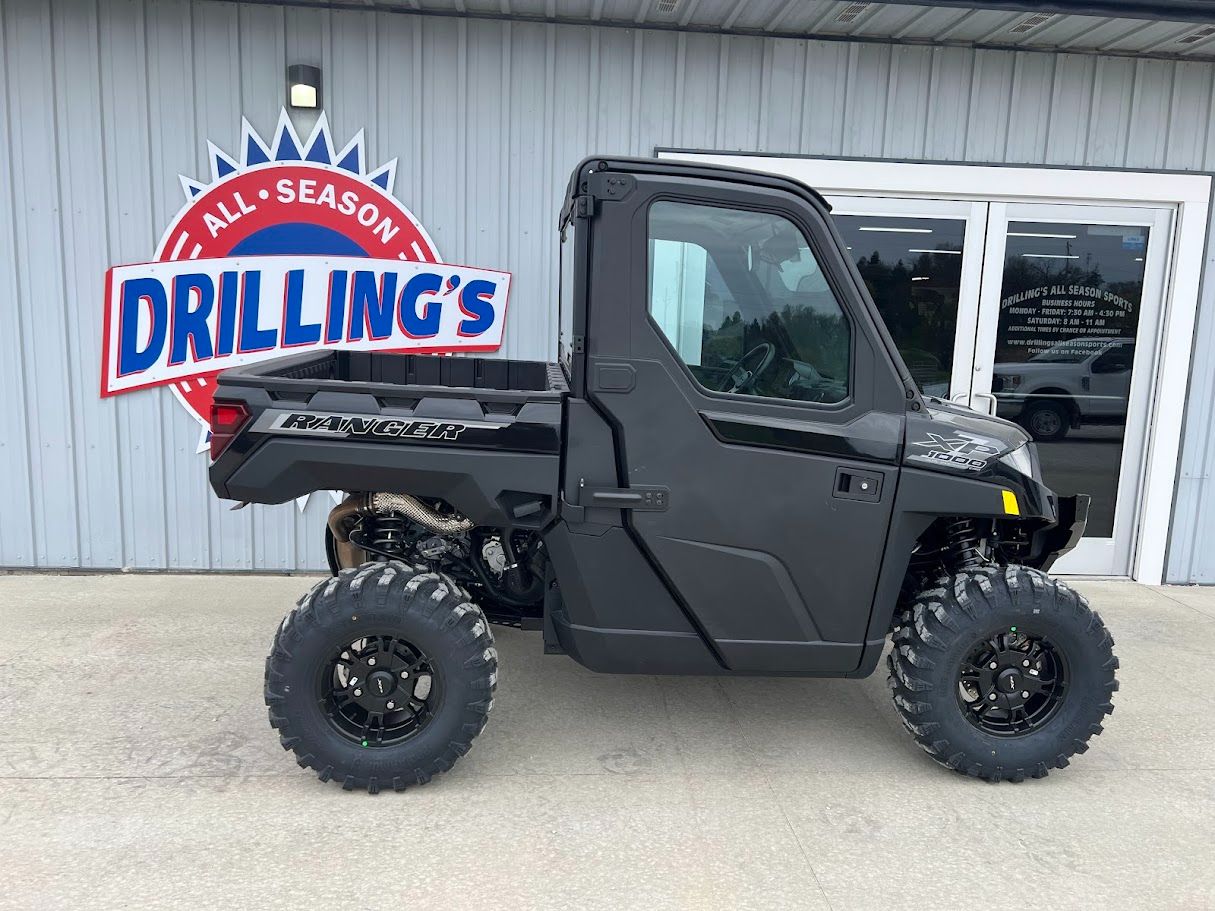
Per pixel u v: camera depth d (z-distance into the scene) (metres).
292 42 4.71
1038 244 5.24
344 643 2.73
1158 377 5.34
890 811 2.83
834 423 2.79
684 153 4.98
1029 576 2.91
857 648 2.91
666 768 3.07
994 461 2.83
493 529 3.30
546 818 2.73
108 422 4.96
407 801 2.80
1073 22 4.56
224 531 5.10
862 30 4.82
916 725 2.95
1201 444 5.39
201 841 2.55
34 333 4.86
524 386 4.23
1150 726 3.50
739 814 2.79
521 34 4.80
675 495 2.75
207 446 5.03
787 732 3.38
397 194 4.92
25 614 4.36
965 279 5.25
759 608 2.85
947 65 4.98
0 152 4.70
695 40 4.88
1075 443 5.46
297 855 2.50
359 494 3.04
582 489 2.74
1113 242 5.26
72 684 3.56
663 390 2.71
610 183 2.62
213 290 4.89
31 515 5.01
